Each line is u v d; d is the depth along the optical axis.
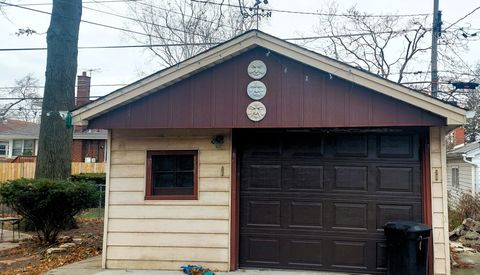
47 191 8.97
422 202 6.70
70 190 9.05
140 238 7.29
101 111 7.01
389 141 6.91
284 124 6.64
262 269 7.09
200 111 6.90
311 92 6.63
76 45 11.77
